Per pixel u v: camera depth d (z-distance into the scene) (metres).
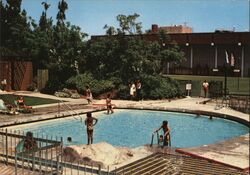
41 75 34.28
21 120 19.47
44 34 36.53
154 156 12.67
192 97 31.33
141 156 12.66
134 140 18.23
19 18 37.88
